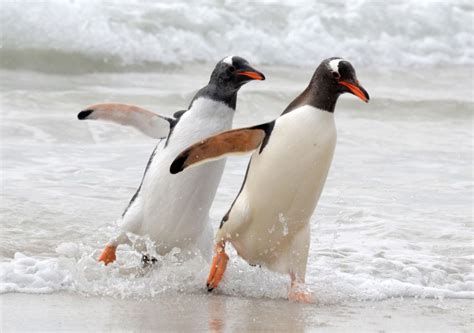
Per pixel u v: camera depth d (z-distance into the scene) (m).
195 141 12.99
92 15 37.00
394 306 12.73
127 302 12.07
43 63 34.47
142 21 38.16
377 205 20.12
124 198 19.62
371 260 15.47
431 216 19.36
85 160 23.27
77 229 16.59
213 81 13.00
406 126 30.95
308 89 12.63
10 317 10.86
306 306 12.45
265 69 39.09
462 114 33.31
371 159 25.30
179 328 10.79
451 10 46.84
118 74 35.50
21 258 13.63
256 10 41.84
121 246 15.05
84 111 13.49
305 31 42.12
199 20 39.91
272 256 13.27
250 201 12.77
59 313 11.21
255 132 12.52
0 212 17.27
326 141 12.40
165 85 34.03
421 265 15.27
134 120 13.60
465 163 25.44
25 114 27.62
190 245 13.70
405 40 44.75
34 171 21.58
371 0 45.62
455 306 12.93
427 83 40.03
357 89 12.14
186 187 13.05
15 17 34.81
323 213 19.08
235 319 11.41
